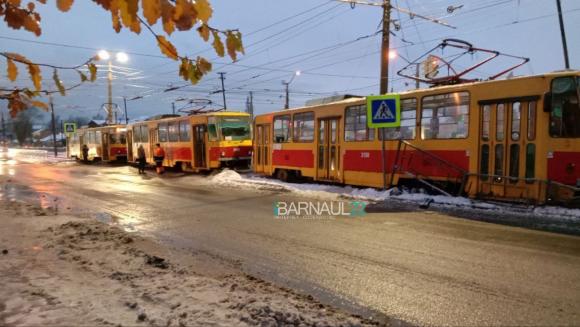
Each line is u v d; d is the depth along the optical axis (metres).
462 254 6.86
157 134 27.89
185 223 10.05
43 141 100.19
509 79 10.38
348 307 4.91
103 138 36.03
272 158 19.33
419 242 7.68
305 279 5.92
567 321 4.40
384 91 18.75
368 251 7.22
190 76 2.42
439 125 11.97
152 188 17.42
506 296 5.09
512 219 9.30
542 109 9.81
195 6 1.95
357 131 14.64
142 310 4.23
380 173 13.79
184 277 5.62
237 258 7.04
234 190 16.08
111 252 6.95
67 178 22.73
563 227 8.47
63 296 4.67
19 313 4.14
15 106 2.94
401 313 4.70
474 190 11.07
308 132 17.00
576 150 9.51
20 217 10.26
